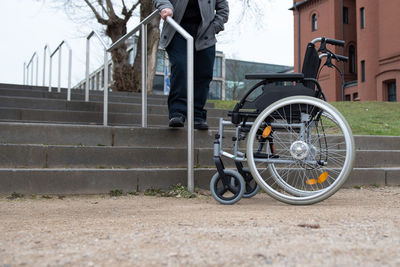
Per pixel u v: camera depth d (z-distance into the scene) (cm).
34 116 487
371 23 2248
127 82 1220
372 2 2244
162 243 137
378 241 136
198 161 369
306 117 244
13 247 135
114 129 379
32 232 162
